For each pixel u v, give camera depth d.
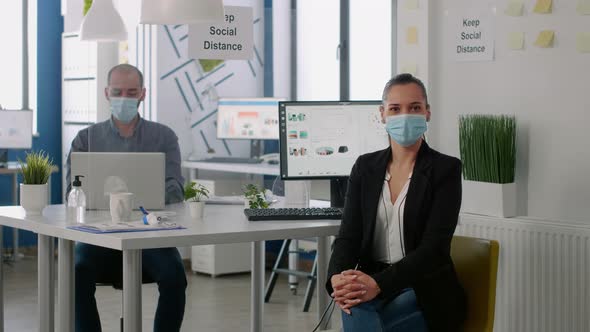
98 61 7.19
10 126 7.14
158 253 3.55
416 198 2.74
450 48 4.46
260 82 7.42
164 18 3.53
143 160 3.44
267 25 7.38
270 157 6.67
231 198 3.91
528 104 4.12
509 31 4.19
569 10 3.93
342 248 2.82
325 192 4.53
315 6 7.14
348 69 6.81
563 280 3.76
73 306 3.20
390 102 2.82
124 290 2.71
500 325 4.03
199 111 7.09
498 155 4.06
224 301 5.61
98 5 4.53
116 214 3.03
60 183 7.85
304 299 5.79
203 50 4.17
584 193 3.90
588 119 3.88
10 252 7.40
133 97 3.94
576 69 3.92
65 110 7.67
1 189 7.52
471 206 4.18
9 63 7.79
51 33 7.84
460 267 2.80
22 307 5.30
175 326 3.52
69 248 3.16
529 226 3.88
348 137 3.62
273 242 7.07
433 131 4.57
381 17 6.49
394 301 2.64
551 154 4.03
